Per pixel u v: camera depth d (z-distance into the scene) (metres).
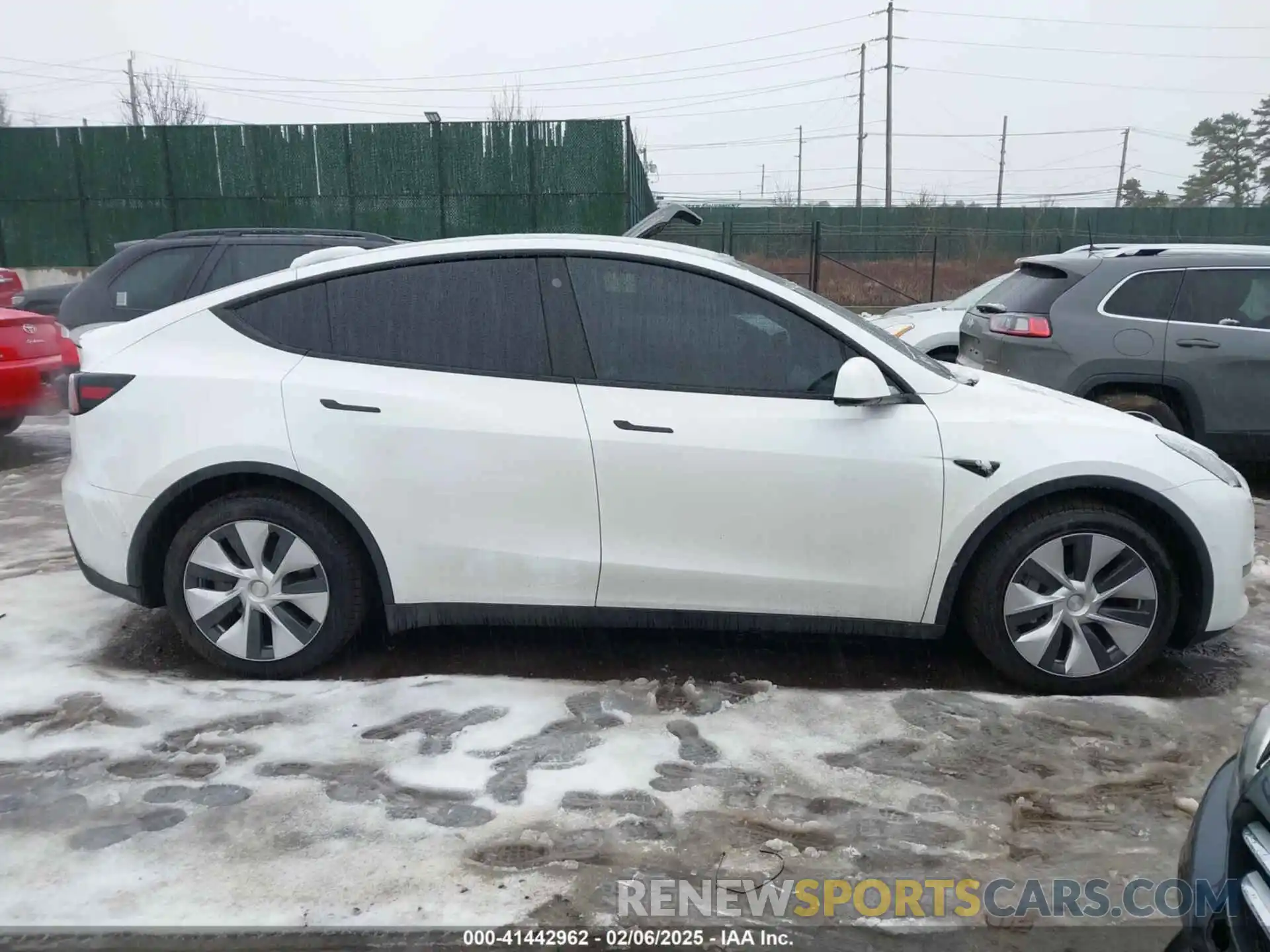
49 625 4.31
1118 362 6.82
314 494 3.75
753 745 3.36
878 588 3.74
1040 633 3.74
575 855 2.74
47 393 8.03
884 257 27.30
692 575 3.71
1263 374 6.67
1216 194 59.12
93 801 2.96
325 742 3.32
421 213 20.03
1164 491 3.70
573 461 3.65
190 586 3.78
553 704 3.62
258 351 3.80
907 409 3.71
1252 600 4.93
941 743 3.39
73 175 20.22
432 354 3.78
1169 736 3.47
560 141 19.55
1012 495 3.67
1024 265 7.58
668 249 3.88
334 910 2.51
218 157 20.03
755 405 3.69
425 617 3.81
